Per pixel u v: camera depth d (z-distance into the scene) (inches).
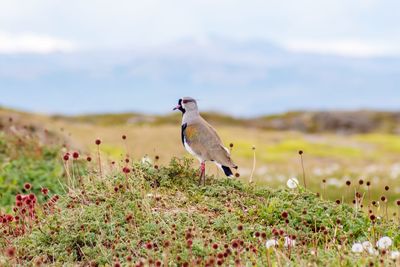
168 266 417.1
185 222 474.9
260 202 527.5
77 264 444.1
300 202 518.3
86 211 490.9
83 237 464.4
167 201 518.3
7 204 724.0
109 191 530.0
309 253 432.8
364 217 510.6
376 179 1349.7
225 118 3841.0
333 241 456.8
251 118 4003.4
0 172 823.1
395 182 1311.5
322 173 1539.1
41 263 430.3
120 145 1720.0
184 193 535.8
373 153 2269.9
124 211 488.7
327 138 2783.0
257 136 2576.3
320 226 482.9
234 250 428.8
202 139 546.6
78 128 2135.8
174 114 3954.2
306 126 3782.0
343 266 401.1
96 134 1984.5
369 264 383.6
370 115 4001.0
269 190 548.7
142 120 3612.2
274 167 1720.0
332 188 1184.2
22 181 787.4
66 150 882.8
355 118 3882.9
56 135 1310.3
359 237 477.7
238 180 565.3
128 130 2146.9
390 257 410.0
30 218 513.7
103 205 498.9
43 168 840.9
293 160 1946.4
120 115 3799.2
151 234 463.2
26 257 462.0
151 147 1756.9
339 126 3804.1
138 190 526.3
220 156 542.6
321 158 2039.9
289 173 1514.5
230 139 2327.8
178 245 440.5
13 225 513.0
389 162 1988.2
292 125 3789.4
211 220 486.9
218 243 449.1
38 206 589.6
